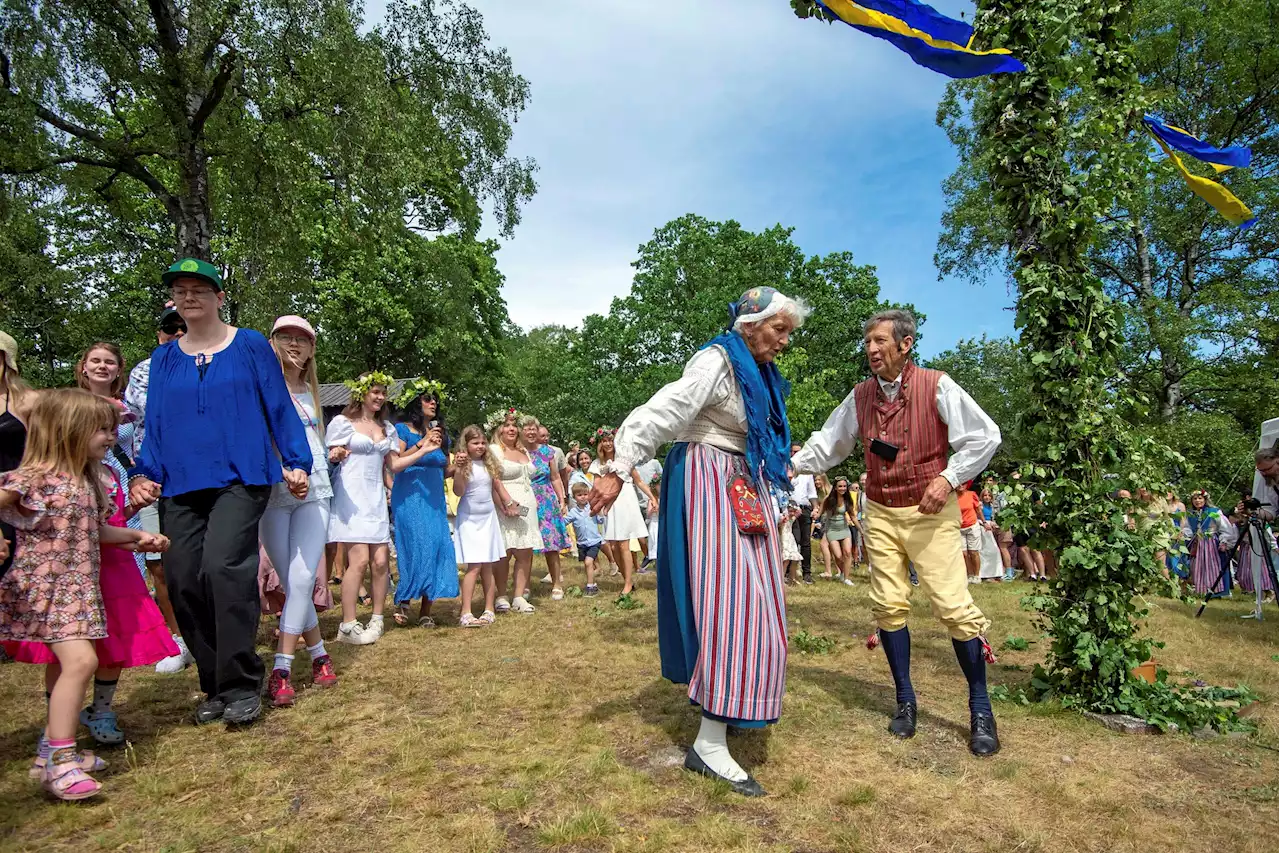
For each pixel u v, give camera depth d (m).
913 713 3.60
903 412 3.60
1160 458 4.14
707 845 2.46
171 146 16.70
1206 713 3.71
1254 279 21.00
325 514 4.26
